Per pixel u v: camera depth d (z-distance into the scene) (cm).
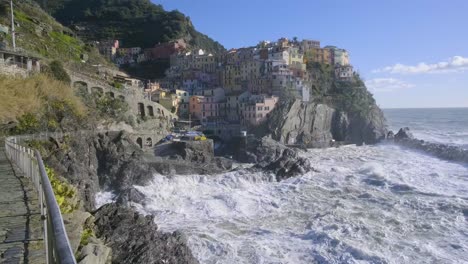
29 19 11338
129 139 7538
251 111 12056
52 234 436
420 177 6347
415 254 3288
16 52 6378
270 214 4575
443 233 3766
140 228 2950
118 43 19600
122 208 3145
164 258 2798
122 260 2602
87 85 8862
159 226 4194
